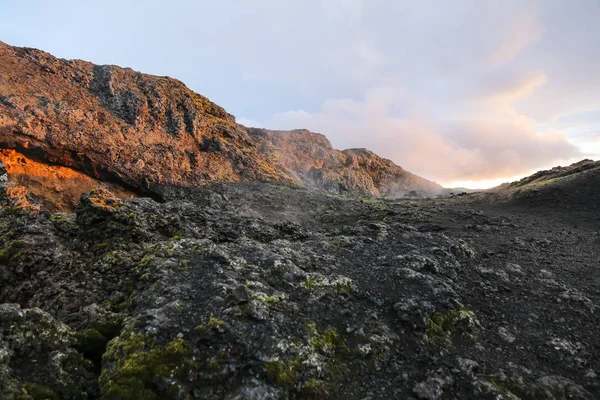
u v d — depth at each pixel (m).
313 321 8.75
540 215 27.42
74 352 7.45
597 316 10.09
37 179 32.94
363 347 8.17
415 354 8.36
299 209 40.09
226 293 8.98
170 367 6.77
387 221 28.39
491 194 37.47
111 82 45.50
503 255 15.70
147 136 43.84
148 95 48.00
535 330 9.50
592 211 26.61
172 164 43.09
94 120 39.47
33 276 10.73
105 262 11.66
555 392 7.13
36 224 12.60
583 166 39.50
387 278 11.24
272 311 8.57
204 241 12.31
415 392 7.08
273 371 6.92
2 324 7.05
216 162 49.59
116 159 37.75
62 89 40.50
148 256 11.46
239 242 14.03
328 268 11.95
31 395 6.07
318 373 7.30
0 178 17.61
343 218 34.56
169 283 9.60
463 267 13.36
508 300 11.09
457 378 7.55
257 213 37.06
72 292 10.40
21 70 38.91
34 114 33.81
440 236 16.52
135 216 14.31
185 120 51.03
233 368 6.90
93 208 13.77
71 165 35.56
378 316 9.41
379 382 7.50
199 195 39.19
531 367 8.05
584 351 8.59
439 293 10.25
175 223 15.55
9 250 11.12
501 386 7.24
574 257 15.59
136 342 7.23
